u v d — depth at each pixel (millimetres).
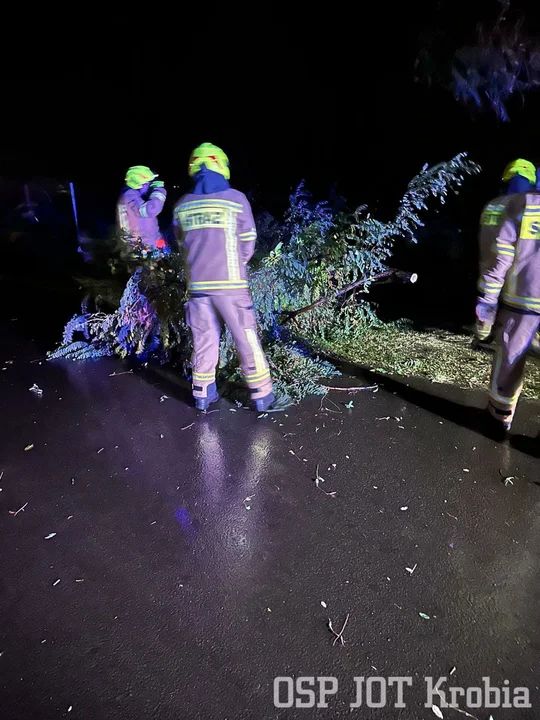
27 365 5227
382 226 5164
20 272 9352
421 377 4719
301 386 4500
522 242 3199
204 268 3701
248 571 2578
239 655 2150
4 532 2883
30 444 3752
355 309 5941
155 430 3910
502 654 2143
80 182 13977
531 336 3391
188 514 2992
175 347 5262
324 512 2979
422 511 2965
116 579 2547
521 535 2773
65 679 2061
